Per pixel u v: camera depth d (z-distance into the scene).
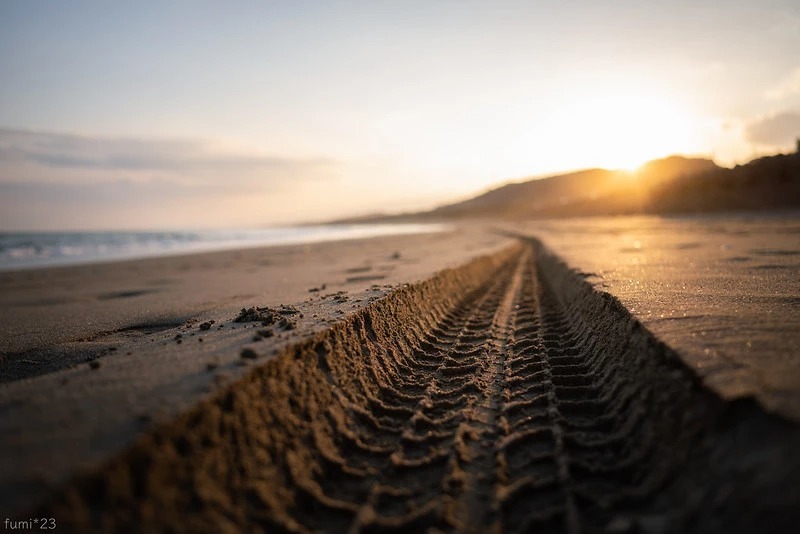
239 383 0.26
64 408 0.24
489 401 0.38
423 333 0.58
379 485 0.26
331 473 0.27
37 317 0.73
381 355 0.44
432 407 0.37
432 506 0.24
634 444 0.27
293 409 0.29
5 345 0.52
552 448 0.29
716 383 0.23
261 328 0.40
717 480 0.20
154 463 0.20
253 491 0.23
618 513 0.22
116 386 0.26
